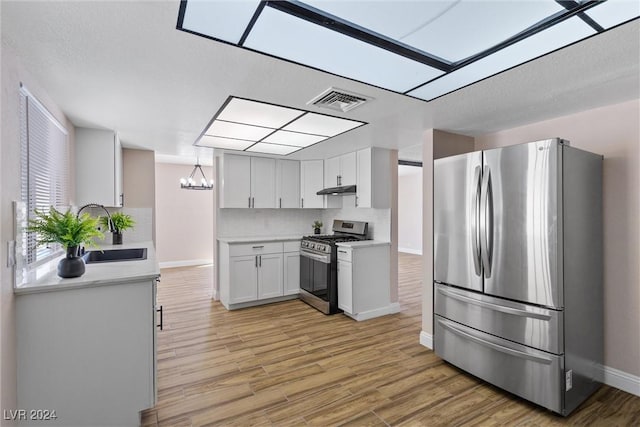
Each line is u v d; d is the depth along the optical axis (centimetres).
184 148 404
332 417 202
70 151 274
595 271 232
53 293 167
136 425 185
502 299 227
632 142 227
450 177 266
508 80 191
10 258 150
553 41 147
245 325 360
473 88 204
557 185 200
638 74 183
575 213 213
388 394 228
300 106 238
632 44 149
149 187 418
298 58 164
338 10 125
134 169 411
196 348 300
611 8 120
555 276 200
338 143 370
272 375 252
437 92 211
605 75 184
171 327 353
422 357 286
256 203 457
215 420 198
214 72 180
